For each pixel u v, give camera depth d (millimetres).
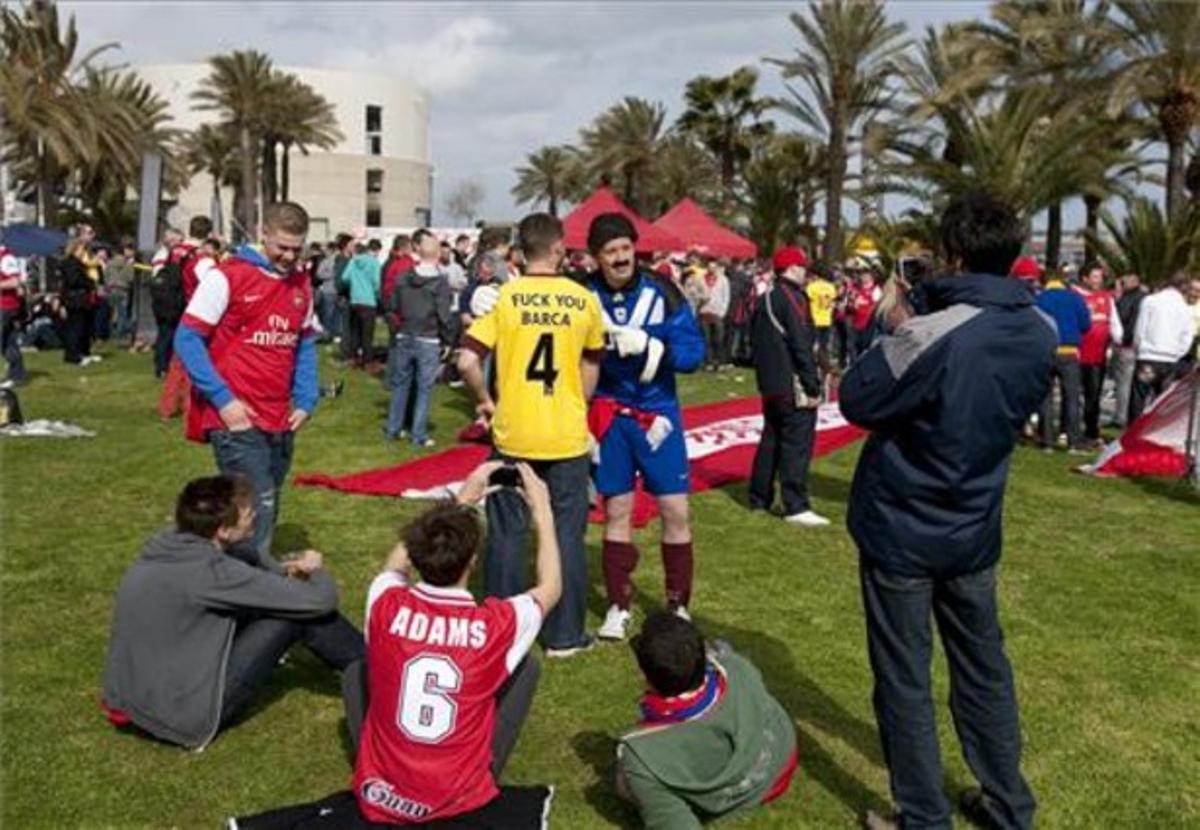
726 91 54906
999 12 30375
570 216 19266
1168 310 12062
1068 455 11539
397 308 10680
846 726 4754
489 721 3590
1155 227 23406
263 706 4793
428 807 3443
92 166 39562
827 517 8352
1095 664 5500
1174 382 11570
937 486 3525
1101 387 12414
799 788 4207
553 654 5391
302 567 4664
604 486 5605
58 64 36125
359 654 4629
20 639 5480
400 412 10914
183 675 4367
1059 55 28984
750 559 7109
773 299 7961
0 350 14328
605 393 5570
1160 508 9016
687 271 19703
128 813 3953
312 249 20750
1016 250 3559
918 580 3619
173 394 11930
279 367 5422
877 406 3523
